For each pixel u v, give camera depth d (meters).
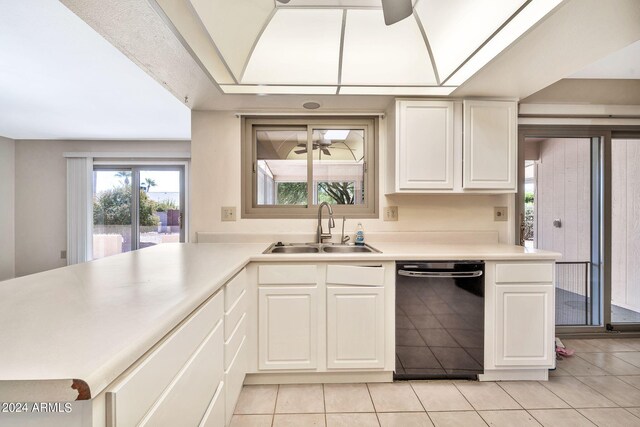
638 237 2.79
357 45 1.88
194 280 1.11
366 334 1.84
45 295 0.92
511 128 2.18
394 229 2.48
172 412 0.79
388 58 1.95
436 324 1.86
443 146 2.15
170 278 1.15
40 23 1.76
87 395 0.48
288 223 2.47
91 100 3.04
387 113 2.40
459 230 2.49
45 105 3.18
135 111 3.39
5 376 0.48
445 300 1.86
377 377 1.90
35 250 4.73
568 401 1.72
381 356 1.84
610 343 2.51
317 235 2.44
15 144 4.70
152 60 1.64
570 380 1.93
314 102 2.27
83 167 4.71
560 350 2.25
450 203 2.49
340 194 2.59
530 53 1.62
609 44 1.55
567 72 1.83
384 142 2.46
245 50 1.81
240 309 1.61
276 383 1.88
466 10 1.55
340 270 1.84
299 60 1.93
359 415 1.59
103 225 4.89
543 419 1.57
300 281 1.83
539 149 3.40
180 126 4.03
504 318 1.88
